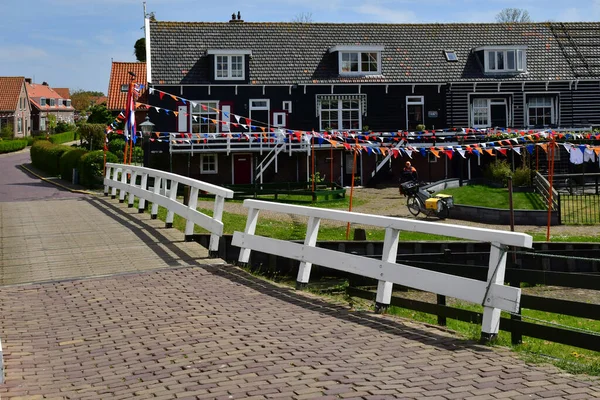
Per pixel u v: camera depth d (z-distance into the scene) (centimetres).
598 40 4047
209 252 1273
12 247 1433
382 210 2717
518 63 3809
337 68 3706
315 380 618
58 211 2075
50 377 671
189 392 599
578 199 2767
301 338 769
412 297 1393
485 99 3775
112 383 642
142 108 4450
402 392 580
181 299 979
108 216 1886
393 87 3703
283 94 3622
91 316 905
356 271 927
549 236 2056
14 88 8094
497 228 2306
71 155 3406
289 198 3094
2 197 2819
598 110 3831
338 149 3597
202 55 3641
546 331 716
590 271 1689
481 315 786
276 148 3472
